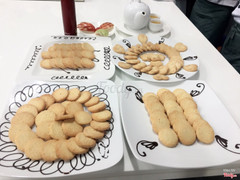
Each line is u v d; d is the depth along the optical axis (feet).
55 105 1.82
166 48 2.81
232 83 2.43
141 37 3.02
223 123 1.82
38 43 2.72
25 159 1.42
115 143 1.56
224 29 5.47
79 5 4.01
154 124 1.73
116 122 1.73
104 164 1.41
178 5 5.94
